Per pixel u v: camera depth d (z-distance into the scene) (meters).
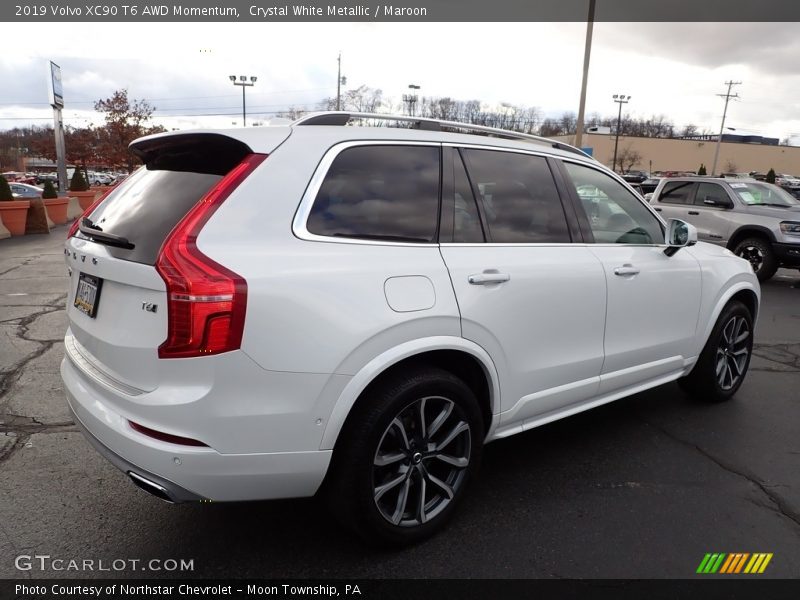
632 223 3.84
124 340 2.31
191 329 2.10
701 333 4.18
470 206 2.95
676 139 86.94
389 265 2.52
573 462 3.58
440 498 2.82
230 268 2.15
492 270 2.84
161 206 2.47
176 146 2.73
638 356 3.70
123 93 37.84
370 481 2.47
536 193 3.28
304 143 2.52
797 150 92.12
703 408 4.48
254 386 2.18
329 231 2.46
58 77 25.61
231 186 2.31
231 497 2.26
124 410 2.28
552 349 3.14
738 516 3.03
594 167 3.73
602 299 3.36
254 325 2.15
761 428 4.12
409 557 2.66
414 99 49.16
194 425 2.13
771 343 6.48
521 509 3.05
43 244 14.18
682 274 3.91
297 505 3.06
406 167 2.79
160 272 2.15
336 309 2.31
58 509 2.96
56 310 7.10
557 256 3.19
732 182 11.40
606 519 2.98
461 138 3.05
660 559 2.67
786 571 2.61
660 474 3.45
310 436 2.30
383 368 2.42
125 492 3.13
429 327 2.56
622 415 4.33
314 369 2.26
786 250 10.18
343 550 2.70
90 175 61.69
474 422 2.83
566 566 2.61
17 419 3.98
